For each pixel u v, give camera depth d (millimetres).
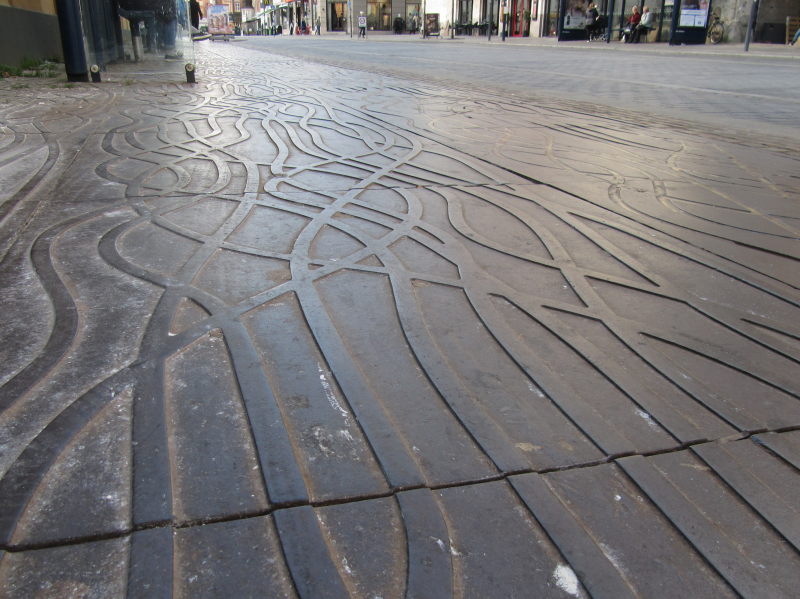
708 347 2363
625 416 1940
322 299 2623
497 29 48188
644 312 2629
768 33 29203
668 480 1681
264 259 3033
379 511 1544
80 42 11492
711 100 9961
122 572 1350
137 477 1617
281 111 8016
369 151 5656
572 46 27938
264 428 1824
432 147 5922
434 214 3842
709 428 1896
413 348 2273
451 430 1853
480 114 8125
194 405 1915
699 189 4637
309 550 1425
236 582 1339
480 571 1390
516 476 1676
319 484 1622
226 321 2414
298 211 3793
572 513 1564
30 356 2135
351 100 9297
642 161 5551
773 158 5758
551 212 3963
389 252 3174
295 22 90375
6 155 5223
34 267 2867
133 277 2783
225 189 4254
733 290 2881
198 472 1646
